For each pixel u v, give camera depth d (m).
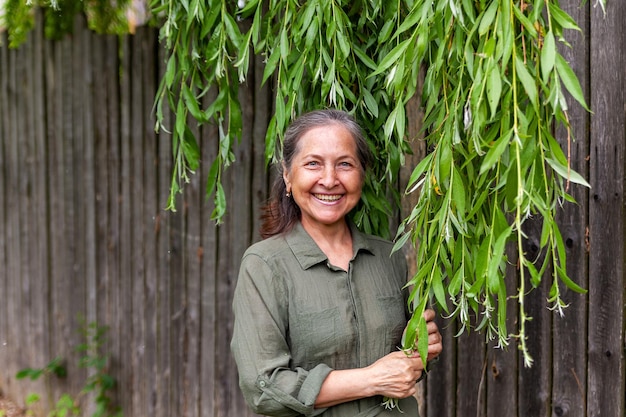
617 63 1.90
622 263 1.94
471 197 1.46
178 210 2.92
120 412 3.26
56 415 3.49
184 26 1.79
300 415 1.50
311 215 1.53
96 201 3.22
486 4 1.35
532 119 1.22
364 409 1.53
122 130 3.07
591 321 2.00
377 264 1.63
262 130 2.59
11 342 3.75
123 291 3.17
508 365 2.16
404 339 1.35
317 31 1.60
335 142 1.49
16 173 3.57
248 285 1.51
